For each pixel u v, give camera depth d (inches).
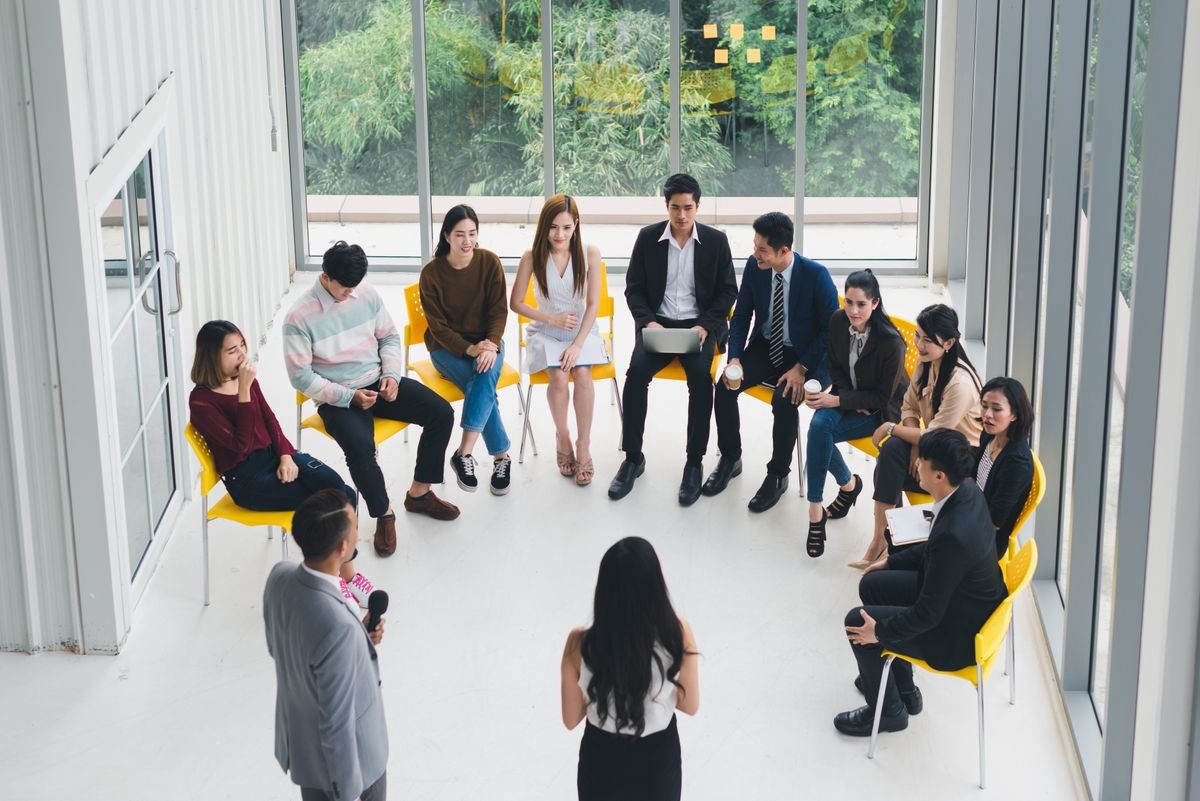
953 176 372.5
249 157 346.9
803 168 390.3
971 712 203.6
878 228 394.6
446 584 240.2
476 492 274.5
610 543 253.6
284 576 151.9
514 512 266.1
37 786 188.9
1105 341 187.3
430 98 391.9
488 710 205.2
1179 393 137.4
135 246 240.7
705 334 268.4
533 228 401.7
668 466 285.0
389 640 223.6
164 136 255.4
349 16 385.1
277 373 339.0
